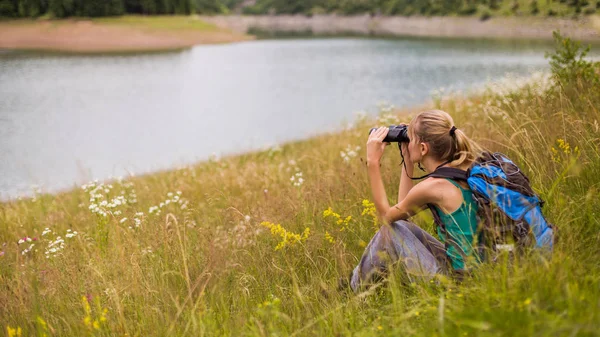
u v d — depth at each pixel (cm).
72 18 10225
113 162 1850
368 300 315
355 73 4819
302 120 2667
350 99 3338
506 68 4256
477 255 287
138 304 356
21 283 412
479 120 795
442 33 11200
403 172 356
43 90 3831
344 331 270
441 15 13325
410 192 307
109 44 8444
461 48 7106
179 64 5862
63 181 1566
